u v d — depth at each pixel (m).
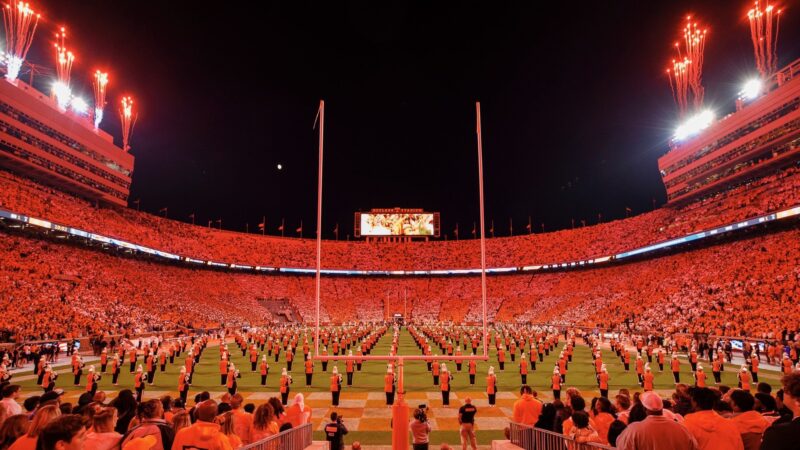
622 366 26.42
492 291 79.44
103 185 56.84
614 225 74.12
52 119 48.34
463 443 10.44
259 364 27.42
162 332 43.16
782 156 44.44
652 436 4.12
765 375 22.00
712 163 53.69
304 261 83.69
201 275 70.00
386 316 76.06
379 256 88.94
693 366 22.94
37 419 4.59
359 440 11.90
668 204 63.41
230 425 5.64
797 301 33.31
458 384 20.55
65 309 37.00
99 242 52.34
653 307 48.06
